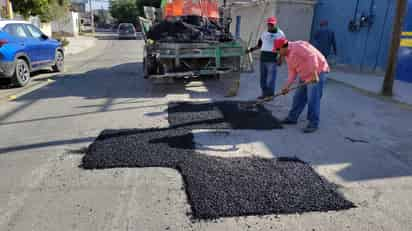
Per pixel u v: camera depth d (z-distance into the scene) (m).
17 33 7.62
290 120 4.78
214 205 2.63
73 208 2.61
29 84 7.60
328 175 3.22
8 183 3.00
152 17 9.48
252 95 6.59
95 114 5.17
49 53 8.75
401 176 3.24
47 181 3.03
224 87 7.33
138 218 2.49
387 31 9.28
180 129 4.43
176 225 2.41
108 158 3.47
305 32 12.20
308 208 2.62
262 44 5.91
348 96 6.64
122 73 9.26
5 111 5.34
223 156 3.60
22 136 4.20
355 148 3.95
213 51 6.56
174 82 7.79
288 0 11.67
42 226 2.39
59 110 5.39
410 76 8.01
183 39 6.84
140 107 5.57
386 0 9.15
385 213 2.59
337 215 2.54
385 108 5.78
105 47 19.58
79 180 3.04
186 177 3.08
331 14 11.19
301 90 4.56
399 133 4.52
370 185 3.04
